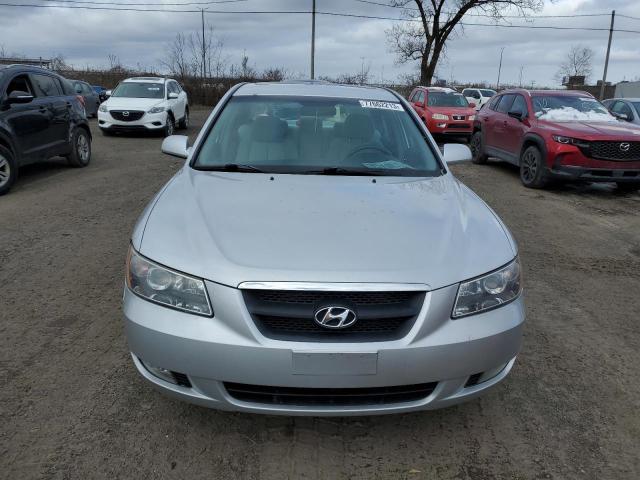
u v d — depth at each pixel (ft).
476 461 8.06
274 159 11.14
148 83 53.88
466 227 8.66
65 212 21.53
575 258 18.02
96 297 13.41
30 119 26.09
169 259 7.62
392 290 7.17
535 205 25.89
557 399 9.71
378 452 8.21
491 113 36.78
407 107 13.12
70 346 11.00
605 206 26.20
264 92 12.98
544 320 13.04
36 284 14.15
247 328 7.11
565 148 27.45
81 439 8.24
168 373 7.73
